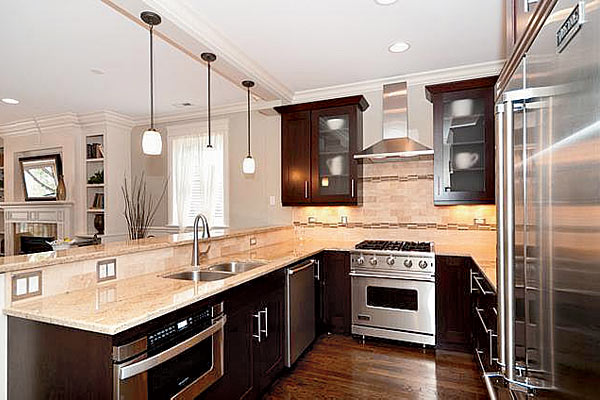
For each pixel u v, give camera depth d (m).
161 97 4.43
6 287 1.61
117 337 1.39
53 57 3.23
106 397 1.38
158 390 1.57
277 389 2.63
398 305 3.38
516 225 1.17
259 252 3.35
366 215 4.16
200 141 5.04
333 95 4.13
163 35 2.55
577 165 0.71
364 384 2.69
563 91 0.77
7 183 6.05
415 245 3.65
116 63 3.38
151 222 5.36
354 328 3.53
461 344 3.19
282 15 2.51
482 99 3.31
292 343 2.91
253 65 3.35
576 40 0.70
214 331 1.89
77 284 1.90
